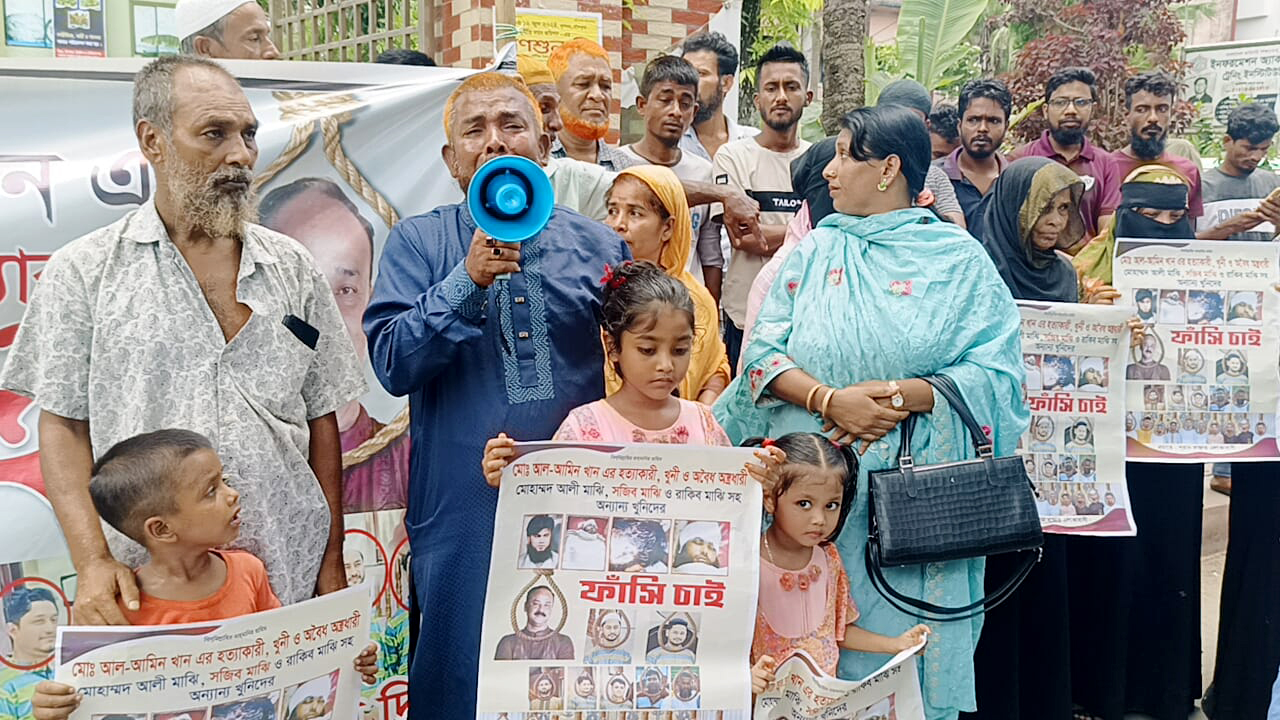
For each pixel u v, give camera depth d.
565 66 4.56
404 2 4.66
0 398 2.64
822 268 3.20
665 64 4.86
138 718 2.17
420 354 2.42
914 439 3.04
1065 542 3.82
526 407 2.61
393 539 3.35
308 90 3.10
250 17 3.83
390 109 3.15
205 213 2.35
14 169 2.69
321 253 3.11
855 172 3.19
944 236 3.17
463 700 2.62
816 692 2.63
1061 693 3.87
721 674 2.51
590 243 2.79
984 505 2.98
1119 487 3.64
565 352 2.68
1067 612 3.86
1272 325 4.07
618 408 2.67
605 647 2.49
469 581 2.60
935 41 8.52
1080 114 5.11
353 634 2.41
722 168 5.14
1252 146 5.14
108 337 2.32
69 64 2.73
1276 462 4.17
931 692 3.06
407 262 2.66
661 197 3.58
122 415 2.33
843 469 2.78
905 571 3.04
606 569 2.50
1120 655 4.16
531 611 2.48
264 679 2.28
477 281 2.39
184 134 2.32
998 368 3.08
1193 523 4.26
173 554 2.29
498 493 2.58
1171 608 4.25
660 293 2.51
